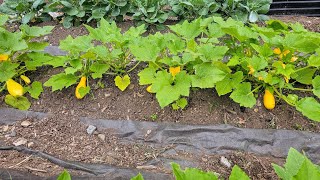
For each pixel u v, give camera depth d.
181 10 2.19
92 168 1.34
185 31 1.65
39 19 2.33
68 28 2.25
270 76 1.45
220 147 1.45
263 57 1.46
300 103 1.47
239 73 1.53
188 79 1.43
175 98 1.38
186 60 1.47
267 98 1.55
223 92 1.51
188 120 1.54
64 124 1.54
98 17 2.21
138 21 2.23
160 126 1.51
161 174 1.30
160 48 1.58
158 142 1.48
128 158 1.40
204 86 1.42
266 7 2.21
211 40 1.64
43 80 1.74
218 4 2.24
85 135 1.50
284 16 2.54
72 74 1.62
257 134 1.47
